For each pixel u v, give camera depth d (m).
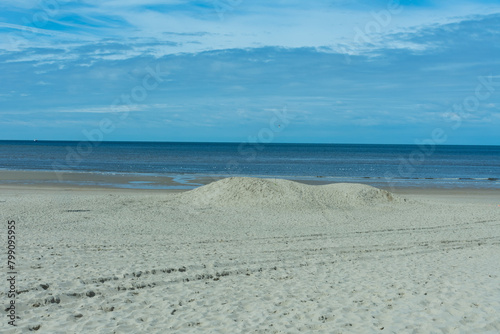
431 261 10.24
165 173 43.84
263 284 8.10
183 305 6.81
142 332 5.66
